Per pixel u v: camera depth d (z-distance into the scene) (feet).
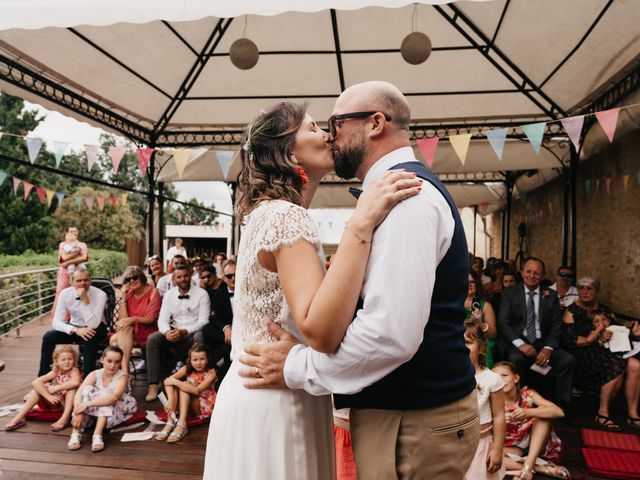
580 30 11.63
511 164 19.07
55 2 6.41
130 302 14.69
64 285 19.48
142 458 9.52
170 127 19.47
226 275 14.43
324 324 2.96
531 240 33.01
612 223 18.03
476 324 8.05
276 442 3.64
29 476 8.71
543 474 8.88
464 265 3.47
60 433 10.79
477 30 13.34
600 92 14.44
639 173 14.38
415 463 3.38
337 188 33.53
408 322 2.89
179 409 11.54
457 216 3.46
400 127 3.75
